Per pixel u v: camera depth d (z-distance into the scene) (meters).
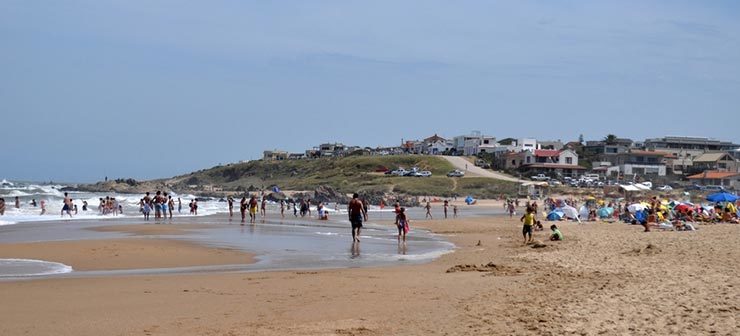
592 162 141.12
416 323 11.02
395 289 15.09
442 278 17.16
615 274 16.95
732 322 10.16
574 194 104.38
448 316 11.52
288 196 107.00
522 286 15.16
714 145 155.12
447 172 130.25
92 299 13.72
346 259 23.36
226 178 175.12
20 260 21.55
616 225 44.12
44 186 176.12
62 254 23.17
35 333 10.45
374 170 138.50
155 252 24.48
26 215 56.22
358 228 29.58
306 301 13.49
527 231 29.42
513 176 127.00
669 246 24.45
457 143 168.00
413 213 72.25
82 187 159.00
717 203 54.47
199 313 12.17
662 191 104.88
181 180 187.25
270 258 23.48
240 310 12.47
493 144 161.25
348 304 13.06
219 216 60.16
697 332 9.61
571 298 12.93
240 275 18.12
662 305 11.75
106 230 37.56
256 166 171.00
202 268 20.30
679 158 139.50
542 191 106.94
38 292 14.60
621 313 11.13
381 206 79.06
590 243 27.64
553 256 22.58
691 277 15.52
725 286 13.77
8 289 15.05
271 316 11.85
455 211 62.97
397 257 24.12
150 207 53.81
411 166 138.25
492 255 24.33
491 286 15.31
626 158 138.25
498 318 11.17
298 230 40.81
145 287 15.54
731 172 121.88
